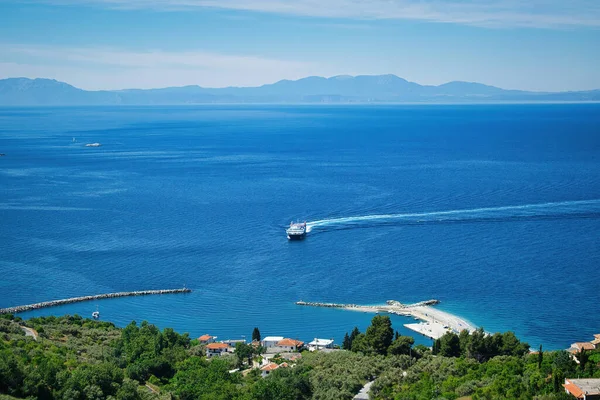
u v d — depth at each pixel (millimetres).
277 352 165875
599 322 178625
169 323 188625
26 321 171375
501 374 128375
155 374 143500
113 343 160625
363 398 128125
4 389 111062
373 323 163875
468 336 158375
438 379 132875
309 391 131000
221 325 186750
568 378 118500
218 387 129000
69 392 114000
